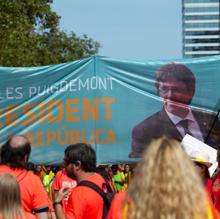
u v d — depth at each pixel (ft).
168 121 32.14
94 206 21.93
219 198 24.80
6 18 121.80
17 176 22.85
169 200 12.73
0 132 32.55
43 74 32.53
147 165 13.09
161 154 13.09
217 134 31.96
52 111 32.50
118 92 32.40
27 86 32.60
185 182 12.84
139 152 32.07
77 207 21.91
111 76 32.42
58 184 30.66
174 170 12.91
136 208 13.01
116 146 32.17
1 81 32.60
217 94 32.07
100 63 32.42
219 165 25.64
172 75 32.27
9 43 120.88
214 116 32.01
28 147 23.30
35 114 32.53
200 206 12.82
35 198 22.93
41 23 150.30
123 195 15.76
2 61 120.06
